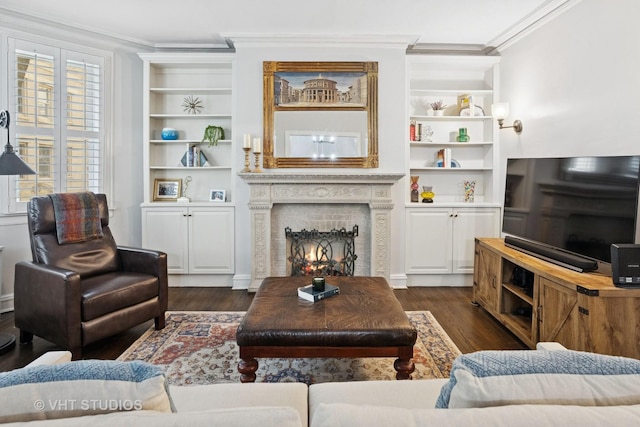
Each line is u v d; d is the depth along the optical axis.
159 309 3.08
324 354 2.02
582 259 2.54
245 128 4.22
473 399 0.78
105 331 2.66
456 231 4.38
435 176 4.77
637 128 2.58
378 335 2.00
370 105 4.20
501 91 4.41
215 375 2.38
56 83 3.85
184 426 0.65
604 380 0.81
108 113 4.24
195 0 3.35
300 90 4.21
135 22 3.80
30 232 2.97
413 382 1.39
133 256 3.23
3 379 0.81
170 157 4.61
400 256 4.37
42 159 3.76
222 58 4.23
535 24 3.71
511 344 2.88
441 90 4.50
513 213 3.38
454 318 3.42
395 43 4.18
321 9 3.52
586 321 2.15
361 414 0.69
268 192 4.14
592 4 2.98
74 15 3.64
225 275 4.38
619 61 2.72
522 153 3.98
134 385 0.80
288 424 0.66
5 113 3.03
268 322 2.09
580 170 2.61
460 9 3.51
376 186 4.16
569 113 3.27
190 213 4.28
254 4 3.43
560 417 0.68
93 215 3.24
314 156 4.22
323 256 4.35
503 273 3.21
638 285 2.15
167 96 4.60
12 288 3.62
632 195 2.22
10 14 3.52
